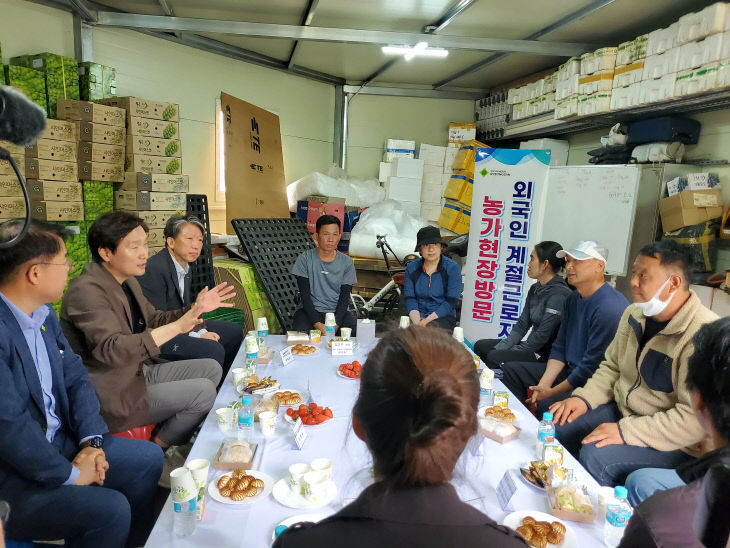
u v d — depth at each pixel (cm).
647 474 159
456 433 63
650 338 191
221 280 433
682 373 174
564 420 201
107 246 201
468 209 682
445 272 350
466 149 677
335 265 358
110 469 172
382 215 591
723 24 342
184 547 111
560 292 287
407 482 63
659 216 428
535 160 379
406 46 513
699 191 393
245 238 432
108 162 409
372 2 472
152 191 439
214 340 299
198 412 227
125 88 511
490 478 142
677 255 173
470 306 415
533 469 143
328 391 200
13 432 136
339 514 64
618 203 410
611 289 240
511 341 313
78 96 416
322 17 520
